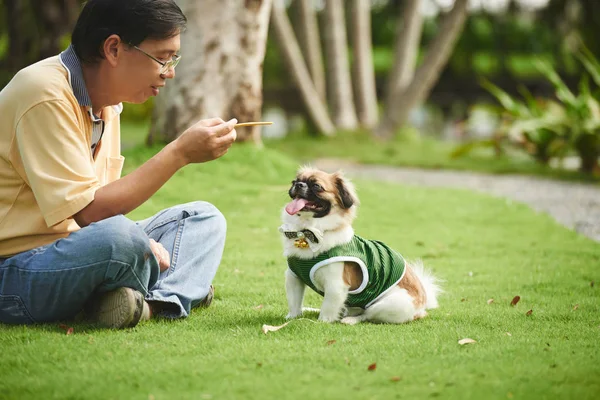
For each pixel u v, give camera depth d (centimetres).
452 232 905
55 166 402
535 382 354
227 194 998
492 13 3073
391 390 341
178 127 1071
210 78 1068
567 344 427
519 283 636
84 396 328
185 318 475
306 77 2153
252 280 618
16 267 417
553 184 1473
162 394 330
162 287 471
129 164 1040
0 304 429
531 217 1021
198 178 1045
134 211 877
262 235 827
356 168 1691
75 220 418
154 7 409
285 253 486
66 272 410
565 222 1041
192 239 490
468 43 2962
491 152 2106
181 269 480
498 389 345
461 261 738
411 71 2283
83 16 413
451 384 350
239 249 754
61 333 423
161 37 414
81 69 420
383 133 2208
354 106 2444
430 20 3428
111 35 408
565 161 1922
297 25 2309
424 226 938
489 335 448
